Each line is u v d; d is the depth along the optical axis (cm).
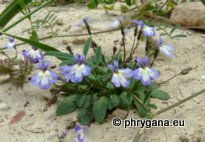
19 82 22
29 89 22
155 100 21
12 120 20
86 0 35
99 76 20
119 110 20
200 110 20
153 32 21
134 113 20
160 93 20
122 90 20
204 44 26
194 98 21
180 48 26
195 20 28
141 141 18
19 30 29
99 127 19
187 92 21
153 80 22
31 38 26
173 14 29
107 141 18
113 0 32
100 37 27
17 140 19
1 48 25
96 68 20
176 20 29
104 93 20
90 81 20
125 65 21
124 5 32
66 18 31
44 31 29
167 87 22
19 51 26
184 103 20
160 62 24
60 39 28
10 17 24
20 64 22
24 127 19
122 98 19
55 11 33
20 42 28
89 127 19
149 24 26
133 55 25
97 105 19
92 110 19
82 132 18
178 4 31
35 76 19
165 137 18
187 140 18
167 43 26
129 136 18
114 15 30
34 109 21
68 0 34
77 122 19
